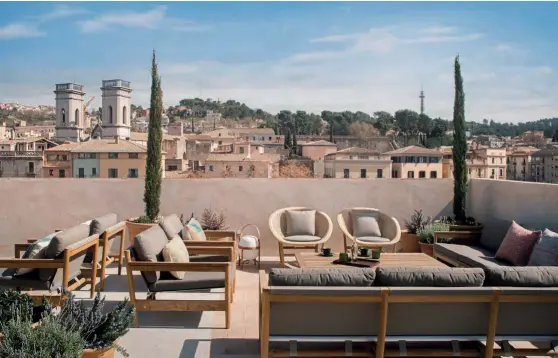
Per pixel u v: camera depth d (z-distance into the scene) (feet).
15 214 23.81
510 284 10.21
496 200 21.99
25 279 13.55
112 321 9.94
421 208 24.54
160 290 13.70
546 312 10.45
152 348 12.18
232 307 15.38
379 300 9.84
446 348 10.62
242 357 11.67
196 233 17.79
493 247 22.17
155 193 21.99
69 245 13.83
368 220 21.99
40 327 9.10
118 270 19.40
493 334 10.16
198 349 12.14
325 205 24.26
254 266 21.08
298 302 10.15
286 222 22.21
